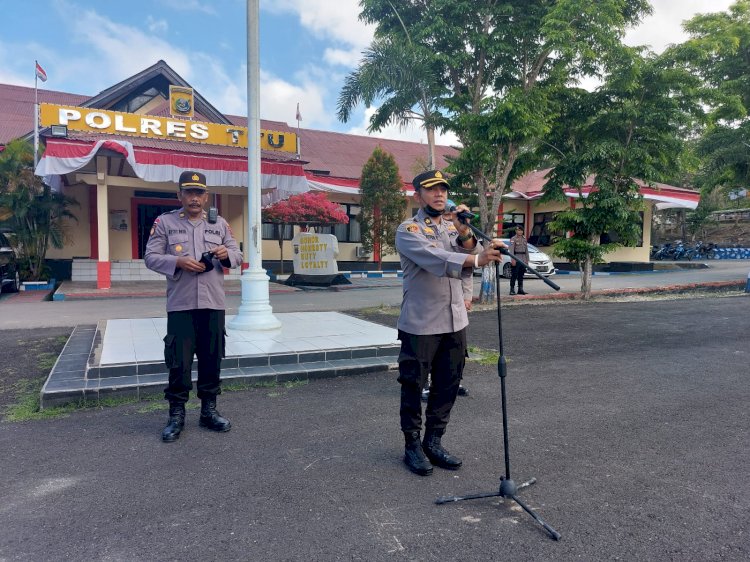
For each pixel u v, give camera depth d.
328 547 2.52
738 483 3.18
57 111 13.77
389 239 20.09
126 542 2.56
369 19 11.50
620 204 11.09
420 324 3.33
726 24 16.89
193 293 3.94
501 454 3.62
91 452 3.66
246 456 3.59
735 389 5.16
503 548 2.51
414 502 2.96
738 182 19.12
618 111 11.02
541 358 6.52
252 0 7.14
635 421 4.26
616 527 2.69
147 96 17.42
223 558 2.43
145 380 5.01
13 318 9.64
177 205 19.38
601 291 13.06
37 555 2.45
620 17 10.16
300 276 16.56
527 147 12.14
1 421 4.30
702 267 23.25
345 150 24.45
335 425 4.19
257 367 5.65
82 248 17.98
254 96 7.23
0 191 15.09
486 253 2.89
